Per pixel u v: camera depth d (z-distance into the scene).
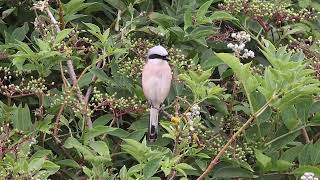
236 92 10.41
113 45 10.46
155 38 11.29
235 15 11.69
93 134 9.44
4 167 8.62
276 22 11.68
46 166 8.80
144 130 9.95
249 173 10.09
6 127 9.16
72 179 9.94
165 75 9.00
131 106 9.99
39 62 9.73
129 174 8.54
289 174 10.32
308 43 12.18
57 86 11.17
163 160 8.80
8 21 11.92
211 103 10.54
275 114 10.34
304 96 9.55
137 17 11.14
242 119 10.52
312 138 11.10
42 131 9.59
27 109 9.77
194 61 10.72
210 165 9.20
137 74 10.33
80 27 11.69
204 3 11.54
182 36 11.16
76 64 10.80
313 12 12.15
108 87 10.48
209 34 11.37
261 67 11.34
